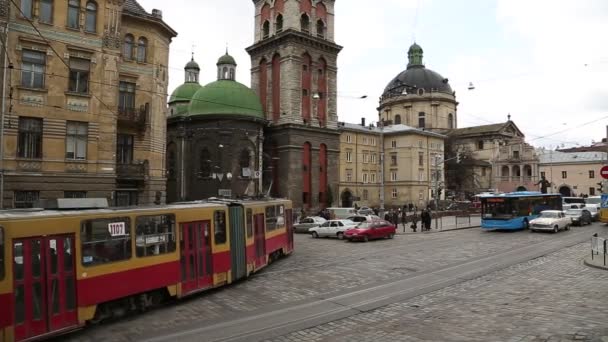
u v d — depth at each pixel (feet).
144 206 46.78
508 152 313.12
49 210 39.75
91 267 39.19
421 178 261.24
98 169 91.91
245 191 178.40
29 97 83.71
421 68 344.49
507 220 123.13
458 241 104.58
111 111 94.53
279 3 204.13
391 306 44.62
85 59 91.15
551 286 51.80
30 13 84.53
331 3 212.43
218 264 54.44
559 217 122.72
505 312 40.75
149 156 108.27
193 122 185.26
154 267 45.27
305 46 199.52
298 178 191.72
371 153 261.65
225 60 193.67
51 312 35.65
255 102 187.83
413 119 330.54
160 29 112.68
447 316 40.11
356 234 108.27
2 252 33.09
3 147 80.28
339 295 50.47
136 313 44.16
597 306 41.91
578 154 320.09
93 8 92.99
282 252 82.74
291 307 45.42
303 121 197.77
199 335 36.37
